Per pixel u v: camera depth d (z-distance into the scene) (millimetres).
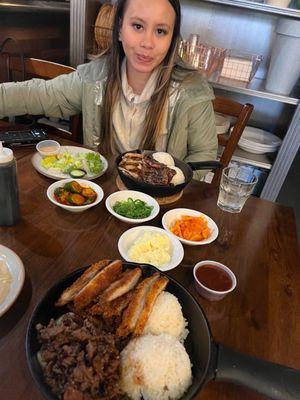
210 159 1551
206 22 2434
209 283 775
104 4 2260
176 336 624
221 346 595
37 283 729
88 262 816
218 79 2254
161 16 1191
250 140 2377
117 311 612
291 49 1972
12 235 860
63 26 2332
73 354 500
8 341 597
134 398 520
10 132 1360
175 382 528
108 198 1029
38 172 1166
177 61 1527
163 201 1126
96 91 1545
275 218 1145
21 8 1870
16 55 1834
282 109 2604
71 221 958
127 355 549
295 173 3133
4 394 518
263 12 2162
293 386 542
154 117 1500
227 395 568
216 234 958
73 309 612
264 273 877
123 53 1471
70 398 460
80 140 1837
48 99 1586
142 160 1185
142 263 757
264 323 725
